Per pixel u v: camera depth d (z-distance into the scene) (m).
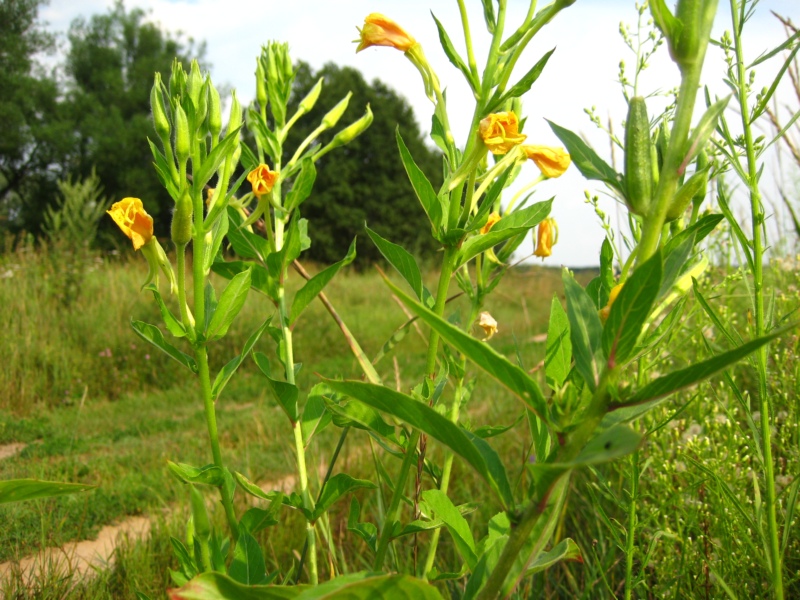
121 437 1.01
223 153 0.27
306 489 0.34
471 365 1.19
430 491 0.23
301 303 0.34
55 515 0.63
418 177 0.29
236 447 0.94
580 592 0.48
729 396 0.49
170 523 0.62
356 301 2.59
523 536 0.19
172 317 0.28
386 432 0.31
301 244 0.37
